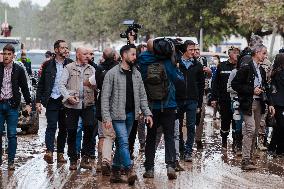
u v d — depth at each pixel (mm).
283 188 18438
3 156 23625
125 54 18266
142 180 19281
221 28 79062
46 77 21781
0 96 20281
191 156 22844
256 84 21484
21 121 29562
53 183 18844
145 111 18578
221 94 25375
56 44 21875
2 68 20281
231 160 23203
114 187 18266
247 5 55938
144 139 24656
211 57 49406
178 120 21078
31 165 21734
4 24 52375
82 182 18969
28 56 48969
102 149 19594
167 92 18922
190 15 79188
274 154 24219
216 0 77500
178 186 18469
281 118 24109
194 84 22359
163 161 22750
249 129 20984
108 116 18094
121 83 18234
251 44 22281
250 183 19062
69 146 20812
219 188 18281
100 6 124938
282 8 51969
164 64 19047
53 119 21891
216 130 32562
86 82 20422
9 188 18219
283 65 24203
